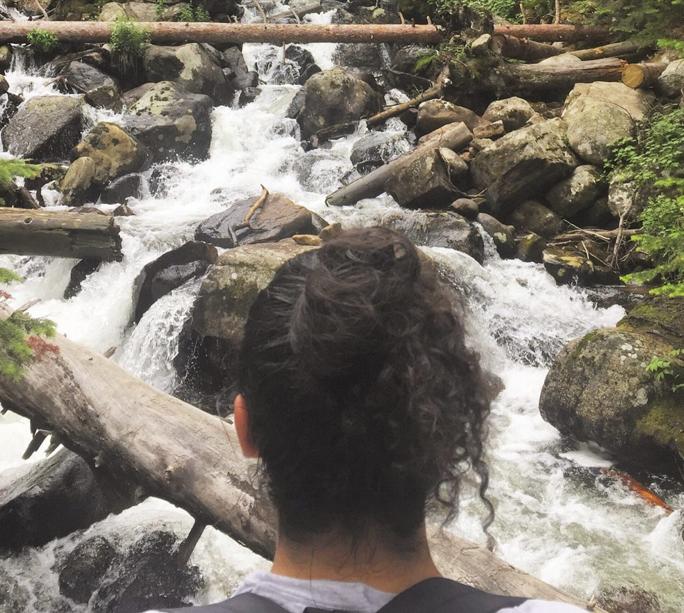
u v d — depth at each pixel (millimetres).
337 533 691
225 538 4164
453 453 702
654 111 8539
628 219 7809
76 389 3236
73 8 12688
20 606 3912
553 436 5391
